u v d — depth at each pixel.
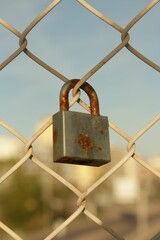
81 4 0.46
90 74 0.45
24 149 0.46
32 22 0.46
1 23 0.46
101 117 0.43
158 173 0.45
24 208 7.98
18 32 0.46
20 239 0.46
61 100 0.45
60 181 0.46
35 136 0.46
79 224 7.49
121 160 0.46
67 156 0.41
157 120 0.46
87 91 0.45
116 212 9.41
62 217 7.43
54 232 0.46
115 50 0.45
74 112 0.42
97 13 0.46
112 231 0.46
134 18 0.45
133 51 0.46
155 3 0.45
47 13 0.45
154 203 9.10
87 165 0.43
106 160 0.43
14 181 8.08
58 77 0.46
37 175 7.73
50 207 7.63
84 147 0.42
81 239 5.84
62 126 0.42
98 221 0.46
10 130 0.47
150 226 6.86
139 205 6.88
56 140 0.42
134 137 0.46
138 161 0.46
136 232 6.42
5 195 8.11
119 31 0.45
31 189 7.96
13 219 8.02
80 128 0.42
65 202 6.69
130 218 8.51
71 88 0.45
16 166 0.46
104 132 0.43
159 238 0.46
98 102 0.45
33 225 7.79
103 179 0.46
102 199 8.91
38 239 6.72
